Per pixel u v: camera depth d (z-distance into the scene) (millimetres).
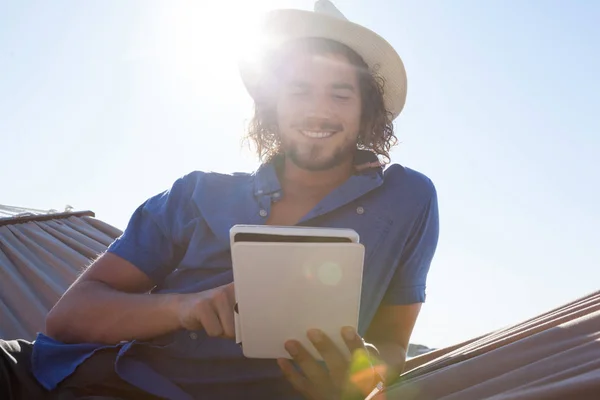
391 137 2764
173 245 2363
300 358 1880
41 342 2105
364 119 2551
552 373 1378
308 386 1948
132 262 2297
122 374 2002
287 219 2311
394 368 2223
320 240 1715
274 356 1941
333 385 1891
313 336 1808
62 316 2146
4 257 5527
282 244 1680
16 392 1990
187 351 2100
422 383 1706
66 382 2037
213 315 1901
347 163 2389
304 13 2412
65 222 7672
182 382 2084
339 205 2256
